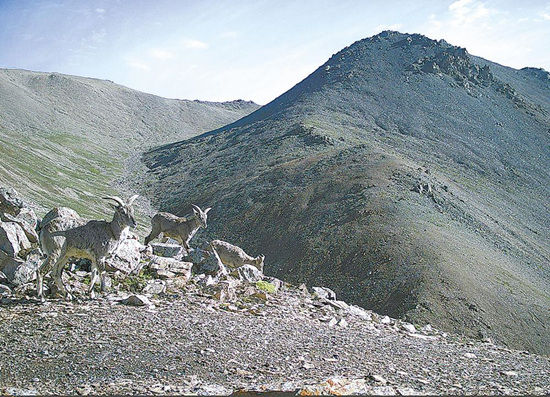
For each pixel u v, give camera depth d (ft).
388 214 317.22
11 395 24.58
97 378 28.60
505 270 274.77
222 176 524.52
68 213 55.36
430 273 246.88
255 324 43.88
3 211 54.19
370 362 37.14
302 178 416.87
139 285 50.03
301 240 322.34
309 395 25.91
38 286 43.70
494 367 41.14
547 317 231.71
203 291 52.34
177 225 70.49
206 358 33.40
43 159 560.20
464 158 563.89
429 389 30.96
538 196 507.30
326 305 58.08
